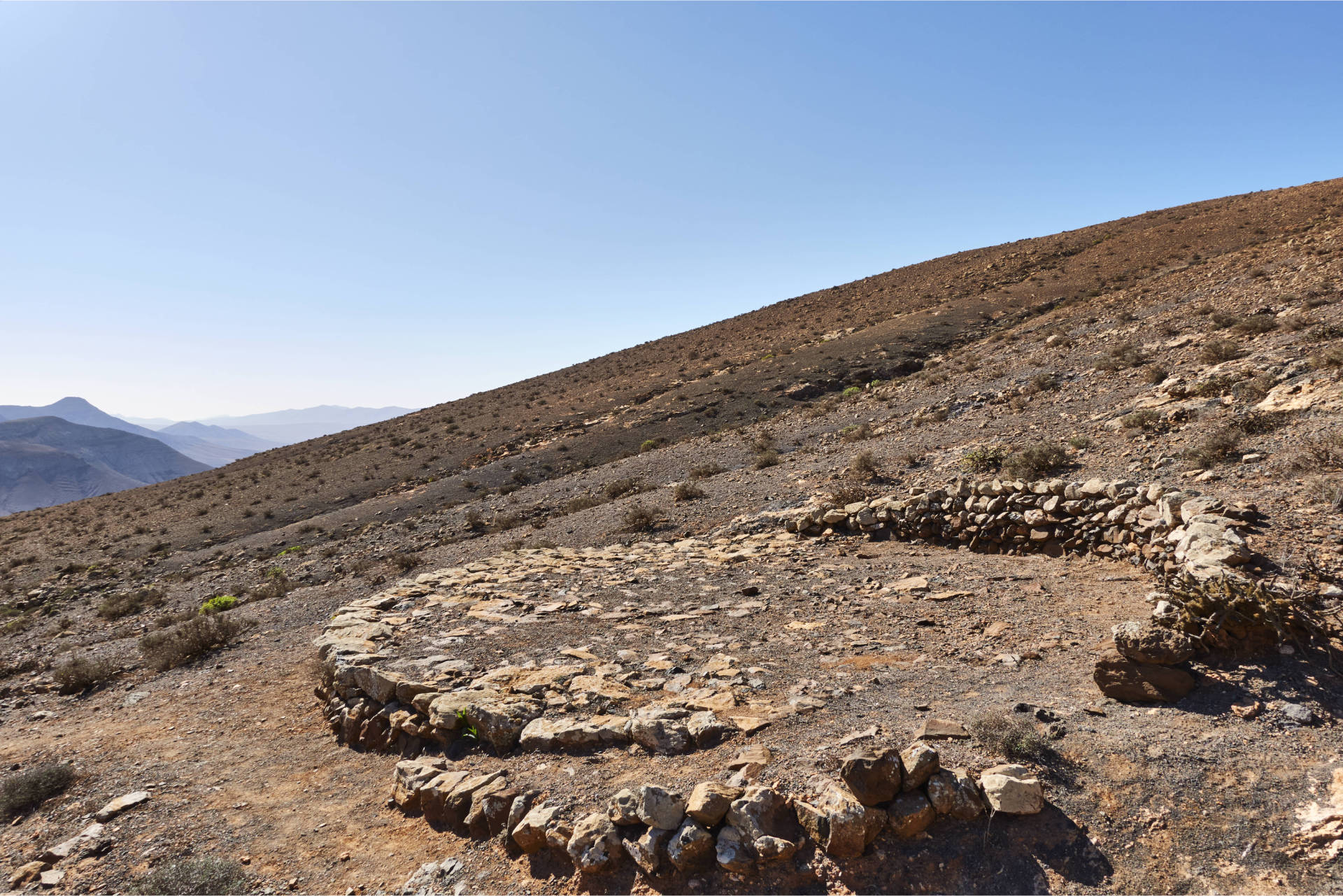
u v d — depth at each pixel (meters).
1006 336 33.84
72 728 8.63
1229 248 42.94
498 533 22.56
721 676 6.75
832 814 4.04
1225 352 16.42
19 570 35.06
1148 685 5.05
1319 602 5.47
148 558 33.50
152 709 8.95
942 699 5.60
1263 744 4.33
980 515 11.38
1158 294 30.92
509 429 51.22
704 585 11.02
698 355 63.38
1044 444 13.81
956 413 21.66
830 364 44.22
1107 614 7.14
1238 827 3.80
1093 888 3.62
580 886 4.30
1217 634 5.35
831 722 5.36
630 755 5.39
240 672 10.07
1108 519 9.45
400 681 7.16
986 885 3.73
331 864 5.10
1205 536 6.99
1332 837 3.59
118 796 6.36
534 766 5.52
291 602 15.76
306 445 76.00
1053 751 4.52
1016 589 8.62
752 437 28.19
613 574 12.47
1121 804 4.05
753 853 4.06
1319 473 8.40
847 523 13.55
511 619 9.66
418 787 5.64
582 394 59.25
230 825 5.73
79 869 5.26
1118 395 17.20
